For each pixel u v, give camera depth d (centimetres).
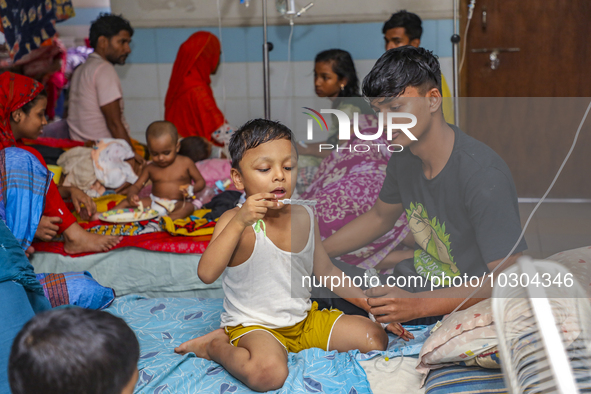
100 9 389
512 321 79
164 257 188
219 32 360
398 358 126
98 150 249
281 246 129
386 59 121
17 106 184
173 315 161
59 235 197
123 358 73
